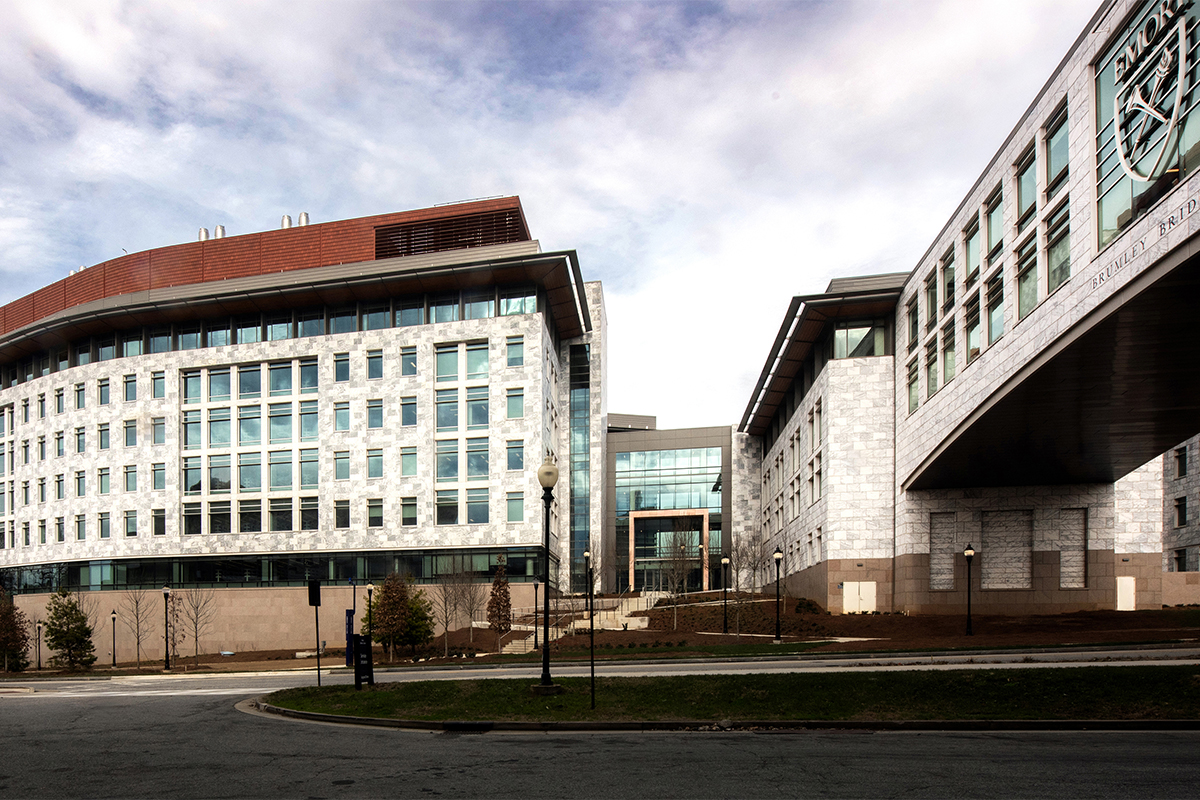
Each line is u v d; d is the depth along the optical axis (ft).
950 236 125.18
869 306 158.10
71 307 215.72
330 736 51.75
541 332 192.24
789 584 212.23
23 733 56.70
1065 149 89.25
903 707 54.95
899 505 150.92
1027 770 36.70
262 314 205.98
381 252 204.33
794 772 37.19
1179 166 66.44
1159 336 80.84
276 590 185.78
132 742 50.93
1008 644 96.94
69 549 213.05
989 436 117.60
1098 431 114.21
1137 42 73.46
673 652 109.91
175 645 175.42
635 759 41.11
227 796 34.73
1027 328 95.35
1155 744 42.88
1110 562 140.26
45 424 225.97
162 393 207.00
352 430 196.24
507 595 160.66
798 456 201.57
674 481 276.00
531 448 188.85
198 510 201.46
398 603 144.77
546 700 60.90
